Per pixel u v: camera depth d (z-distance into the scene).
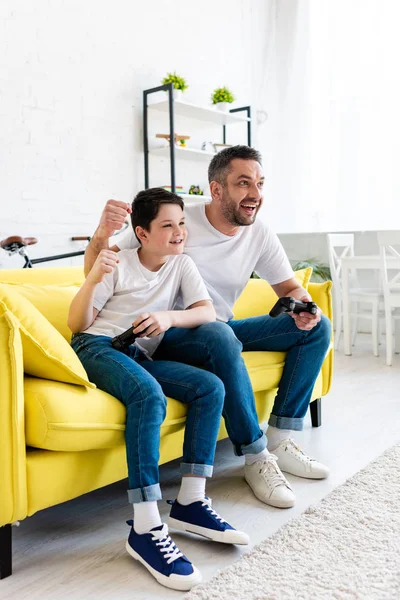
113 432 1.33
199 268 1.85
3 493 1.17
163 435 1.45
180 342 1.61
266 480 1.59
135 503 1.26
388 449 1.95
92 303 1.51
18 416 1.18
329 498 1.56
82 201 3.87
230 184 1.76
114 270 1.59
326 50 5.20
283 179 5.48
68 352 1.35
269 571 1.21
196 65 4.75
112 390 1.38
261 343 1.90
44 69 3.61
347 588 1.13
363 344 4.21
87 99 3.88
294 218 5.45
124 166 4.15
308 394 1.83
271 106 5.49
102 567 1.28
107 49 3.99
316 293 2.23
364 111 5.02
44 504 1.25
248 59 5.30
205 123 4.90
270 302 2.36
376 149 4.98
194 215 1.88
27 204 3.55
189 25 4.66
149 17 4.30
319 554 1.27
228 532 1.32
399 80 4.84
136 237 1.72
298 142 5.38
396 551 1.27
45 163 3.64
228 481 1.76
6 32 3.39
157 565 1.21
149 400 1.31
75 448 1.26
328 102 5.20
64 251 3.77
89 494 1.70
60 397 1.25
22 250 2.87
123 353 1.47
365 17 4.98
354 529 1.38
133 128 4.21
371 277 4.55
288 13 5.39
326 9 5.18
